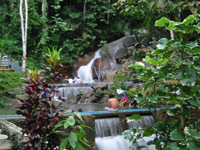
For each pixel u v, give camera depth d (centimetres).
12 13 2067
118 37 2427
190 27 330
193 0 939
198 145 313
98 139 734
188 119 375
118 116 812
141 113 855
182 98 336
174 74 354
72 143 313
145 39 1992
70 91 1462
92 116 615
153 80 370
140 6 923
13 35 2108
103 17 2264
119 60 1920
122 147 740
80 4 2355
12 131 519
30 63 1945
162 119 529
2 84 1221
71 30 2233
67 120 337
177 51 364
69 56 2188
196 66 323
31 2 2130
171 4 1016
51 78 393
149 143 379
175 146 324
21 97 1124
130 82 1471
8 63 1655
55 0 2136
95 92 1405
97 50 2258
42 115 369
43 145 383
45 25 2127
